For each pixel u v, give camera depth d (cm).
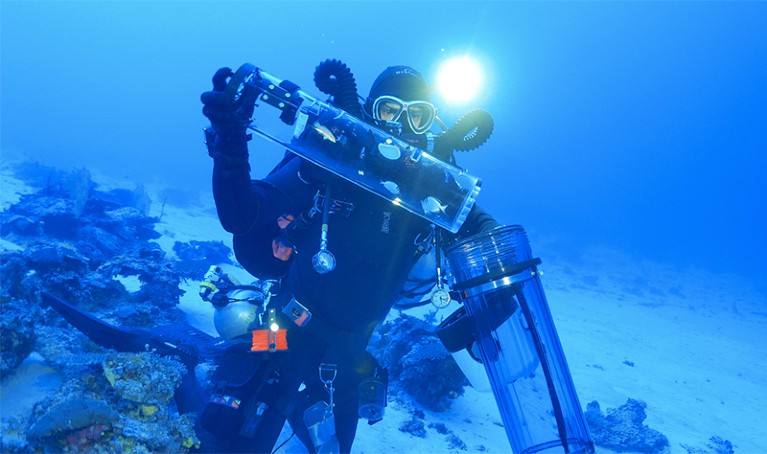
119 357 265
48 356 303
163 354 308
